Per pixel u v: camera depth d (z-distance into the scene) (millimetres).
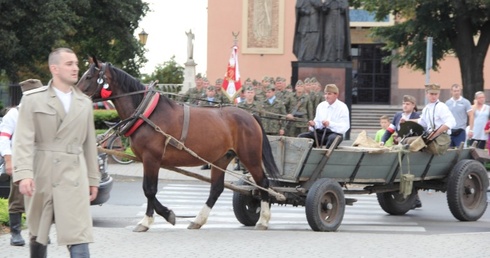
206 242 12117
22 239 11625
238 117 14164
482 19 38750
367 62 52969
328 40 32656
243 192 14273
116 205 17906
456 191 15891
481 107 22812
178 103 13805
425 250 11656
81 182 8258
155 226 14461
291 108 22250
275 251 11453
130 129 13398
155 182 13422
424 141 15398
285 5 50094
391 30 41125
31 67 43594
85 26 47250
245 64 50500
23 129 8133
